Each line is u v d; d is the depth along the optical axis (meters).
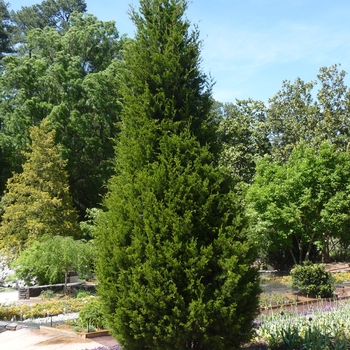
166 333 5.28
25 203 20.75
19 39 42.25
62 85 26.62
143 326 5.33
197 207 5.66
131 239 5.69
